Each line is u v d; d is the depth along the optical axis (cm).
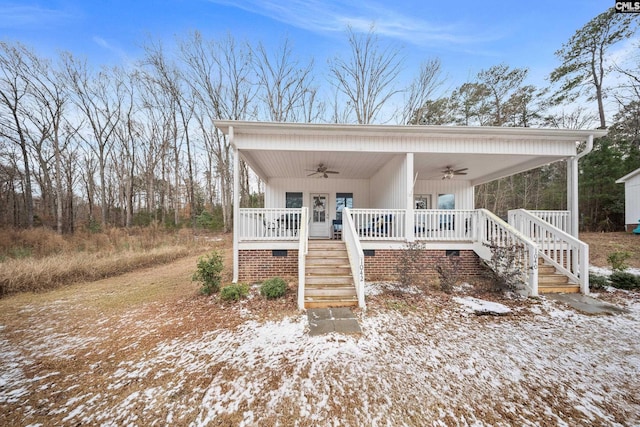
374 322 433
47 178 1848
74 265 788
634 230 1175
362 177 1125
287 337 386
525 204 1928
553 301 520
